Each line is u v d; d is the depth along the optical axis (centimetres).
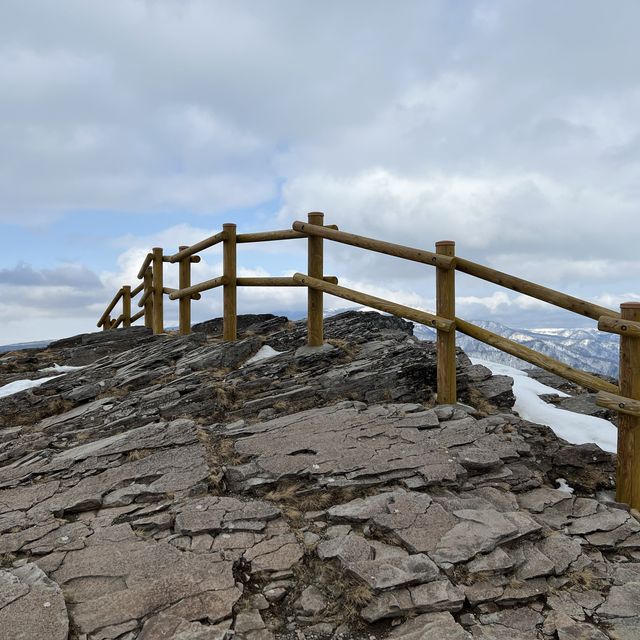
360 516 417
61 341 1354
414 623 318
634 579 369
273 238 865
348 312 1141
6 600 316
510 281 593
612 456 548
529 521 414
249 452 532
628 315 472
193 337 947
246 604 328
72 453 571
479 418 633
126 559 365
